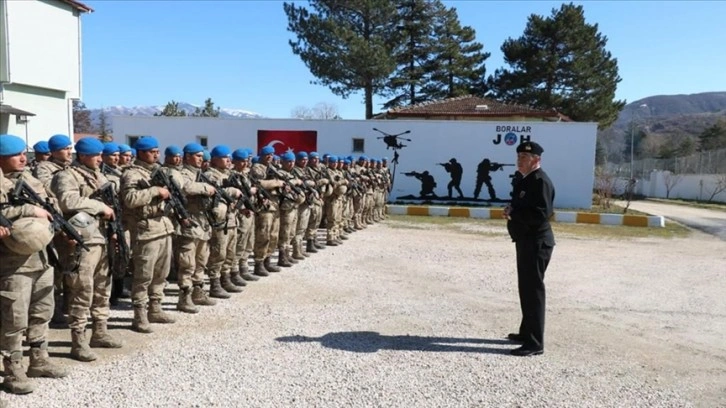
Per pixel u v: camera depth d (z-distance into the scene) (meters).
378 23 36.53
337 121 21.78
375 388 4.80
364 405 4.47
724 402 4.75
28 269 4.52
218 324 6.54
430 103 33.03
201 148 7.46
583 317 7.26
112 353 5.50
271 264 9.71
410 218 18.23
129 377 4.89
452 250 12.11
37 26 19.73
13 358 4.50
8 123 19.00
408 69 41.03
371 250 11.93
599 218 17.89
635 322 7.09
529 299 5.77
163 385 4.73
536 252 5.73
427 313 7.22
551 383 5.04
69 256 5.22
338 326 6.54
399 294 8.19
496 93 42.56
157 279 6.49
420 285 8.80
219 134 22.08
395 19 37.84
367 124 21.72
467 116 29.31
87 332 6.12
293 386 4.79
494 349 5.91
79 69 22.03
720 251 12.95
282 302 7.59
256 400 4.50
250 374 5.02
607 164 49.28
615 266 10.75
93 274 5.35
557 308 7.67
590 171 20.80
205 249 7.32
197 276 7.32
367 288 8.51
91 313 5.61
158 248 6.27
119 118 22.05
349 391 4.73
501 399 4.67
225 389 4.69
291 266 10.08
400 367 5.31
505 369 5.34
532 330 5.77
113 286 7.52
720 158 35.25
